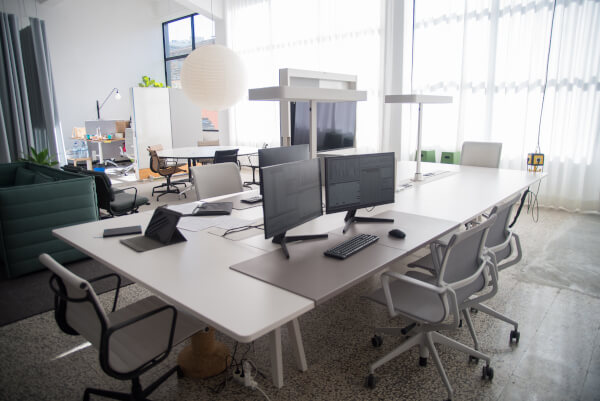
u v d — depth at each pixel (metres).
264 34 7.77
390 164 2.38
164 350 1.55
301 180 1.99
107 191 4.10
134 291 2.98
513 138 5.16
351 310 2.70
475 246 1.82
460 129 5.51
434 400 1.84
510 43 4.98
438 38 5.51
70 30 9.12
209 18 8.78
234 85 4.11
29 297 2.91
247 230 2.26
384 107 6.18
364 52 6.31
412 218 2.43
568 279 3.09
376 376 2.01
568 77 4.68
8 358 2.20
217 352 2.10
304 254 1.87
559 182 4.93
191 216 2.56
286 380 2.00
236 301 1.42
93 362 2.17
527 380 1.97
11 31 6.57
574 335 2.36
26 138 6.93
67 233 2.25
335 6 6.55
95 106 9.70
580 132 4.72
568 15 4.58
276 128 7.97
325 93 2.29
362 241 1.98
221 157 5.57
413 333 2.21
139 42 10.20
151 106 7.59
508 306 2.70
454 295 1.67
